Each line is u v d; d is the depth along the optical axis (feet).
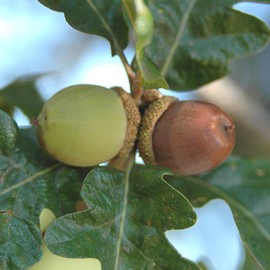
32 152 0.66
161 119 0.67
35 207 0.64
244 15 0.75
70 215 0.62
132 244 0.64
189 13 0.75
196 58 0.75
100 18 0.70
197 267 0.62
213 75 0.76
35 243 0.62
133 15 0.63
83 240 0.62
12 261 0.61
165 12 0.75
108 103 0.64
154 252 0.63
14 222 0.63
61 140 0.63
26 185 0.65
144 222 0.64
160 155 0.67
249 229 0.75
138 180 0.65
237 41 0.76
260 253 0.72
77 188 0.66
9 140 0.63
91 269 0.73
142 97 0.68
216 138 0.65
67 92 0.64
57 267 0.71
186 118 0.66
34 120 0.64
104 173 0.65
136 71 0.67
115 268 0.63
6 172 0.65
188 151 0.66
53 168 0.66
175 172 0.68
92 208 0.63
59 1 0.69
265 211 0.76
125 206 0.65
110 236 0.63
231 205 0.76
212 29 0.76
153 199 0.64
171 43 0.75
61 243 0.61
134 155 0.67
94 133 0.63
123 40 0.70
